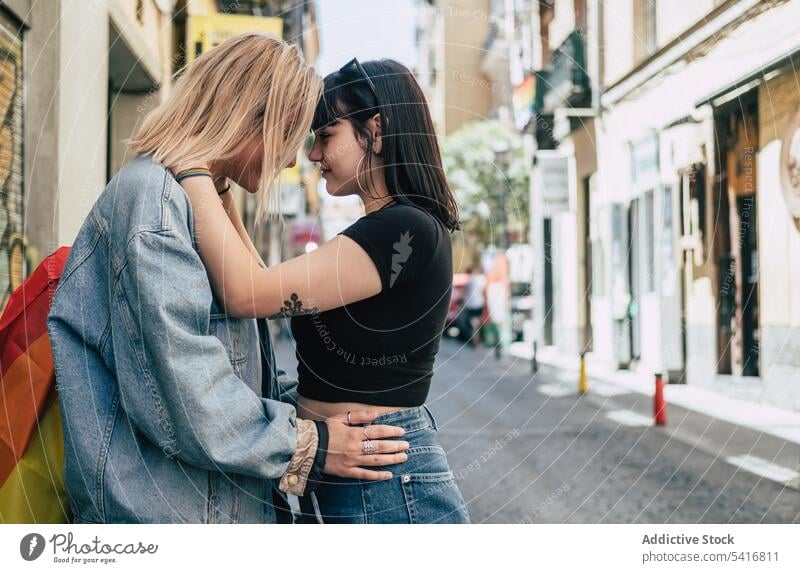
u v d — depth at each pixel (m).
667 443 5.07
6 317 1.16
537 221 13.20
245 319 1.17
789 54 6.45
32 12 3.23
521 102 13.31
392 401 1.20
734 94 7.36
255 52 1.15
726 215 7.83
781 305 6.61
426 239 1.19
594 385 8.25
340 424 1.16
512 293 13.30
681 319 8.49
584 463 4.52
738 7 7.05
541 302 13.16
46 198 3.27
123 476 1.05
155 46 4.64
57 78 3.37
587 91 11.27
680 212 8.71
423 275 1.19
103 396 1.06
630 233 10.16
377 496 1.20
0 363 1.15
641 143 9.80
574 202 12.31
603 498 3.71
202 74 1.15
